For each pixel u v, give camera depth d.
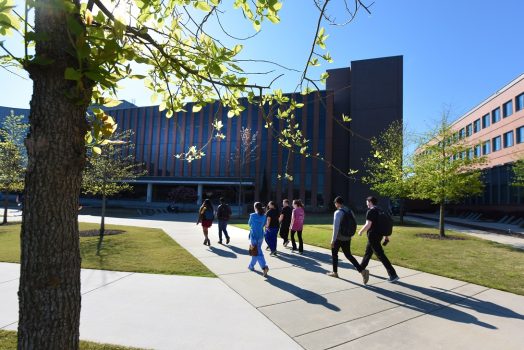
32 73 1.86
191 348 3.78
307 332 4.27
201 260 8.59
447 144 15.95
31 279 1.84
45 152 1.84
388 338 4.14
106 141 2.62
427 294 5.97
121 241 11.72
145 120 49.38
